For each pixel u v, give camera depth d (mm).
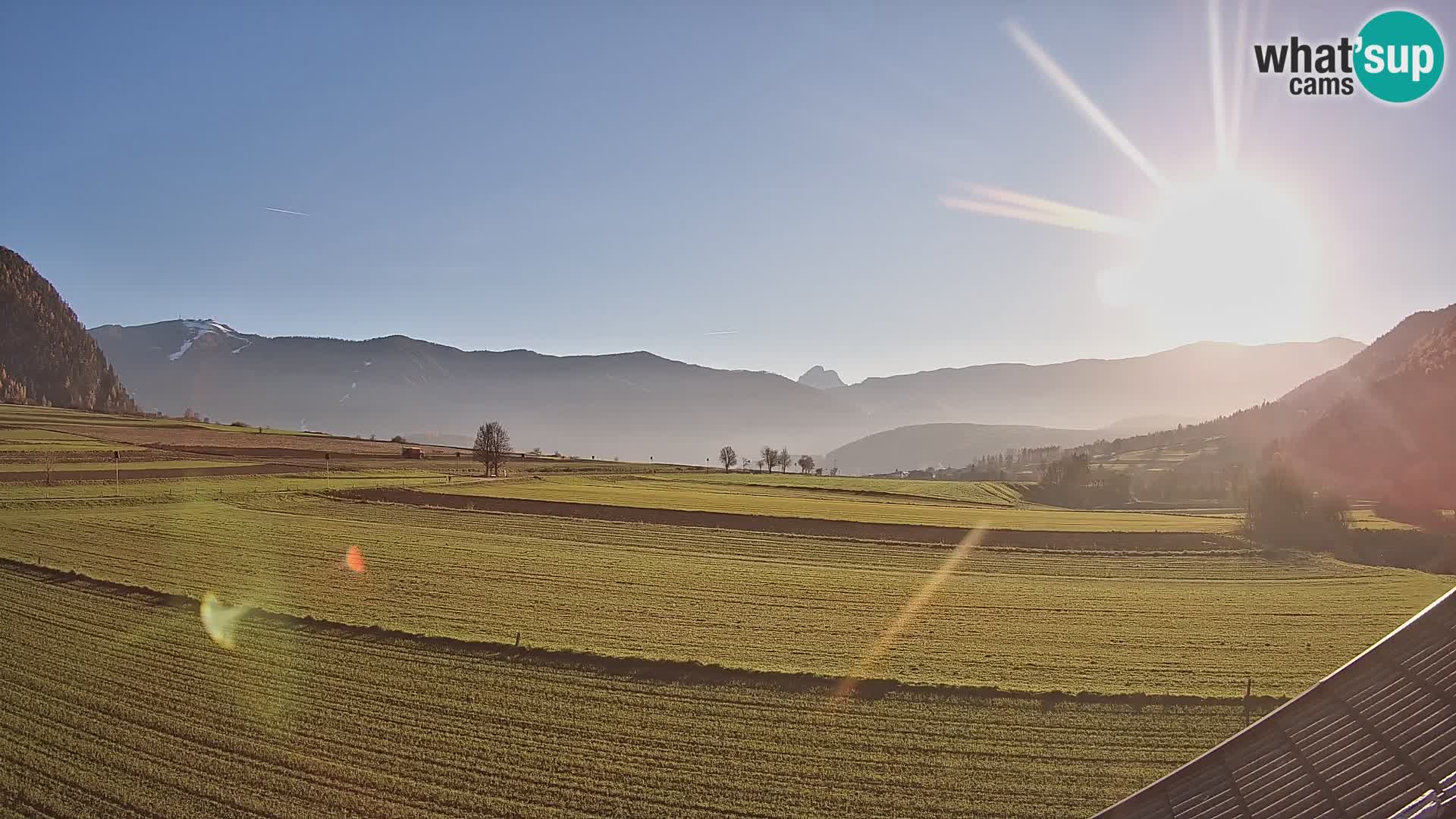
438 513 85500
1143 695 32719
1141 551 76000
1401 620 49375
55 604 42938
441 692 31562
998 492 149500
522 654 36500
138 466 113938
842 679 34125
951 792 24203
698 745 27328
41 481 94812
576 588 52406
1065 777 25312
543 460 178375
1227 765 10414
